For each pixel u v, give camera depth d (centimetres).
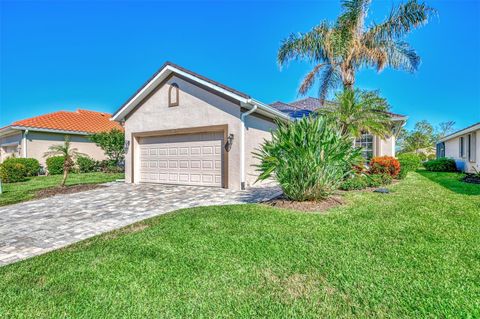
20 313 265
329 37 1298
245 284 305
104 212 701
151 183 1288
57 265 366
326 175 666
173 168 1222
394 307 257
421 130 3766
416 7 1237
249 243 419
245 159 1065
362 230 470
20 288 310
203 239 441
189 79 1140
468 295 272
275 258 366
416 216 555
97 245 439
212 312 258
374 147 1476
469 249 383
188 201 813
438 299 266
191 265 353
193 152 1163
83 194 990
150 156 1298
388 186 1009
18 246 463
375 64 1321
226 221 536
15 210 749
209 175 1120
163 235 468
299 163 651
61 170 1884
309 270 332
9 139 2055
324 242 418
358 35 1305
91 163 2042
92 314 260
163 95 1227
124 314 259
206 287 301
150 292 294
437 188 952
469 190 904
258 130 1177
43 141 1920
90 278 328
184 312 260
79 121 2273
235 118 1038
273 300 274
